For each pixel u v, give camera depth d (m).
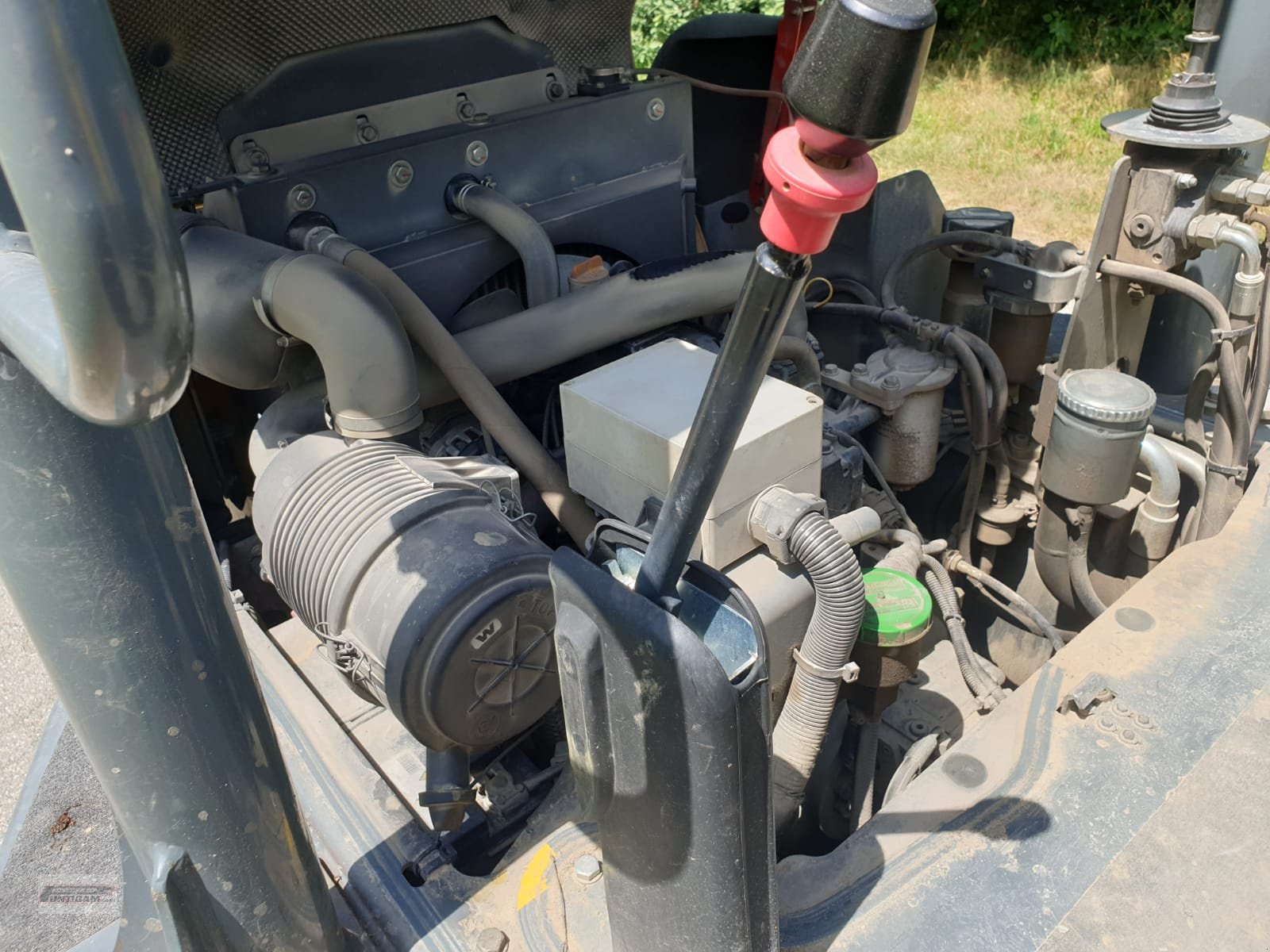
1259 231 2.61
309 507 1.50
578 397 1.62
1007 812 1.28
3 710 3.07
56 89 0.56
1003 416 2.18
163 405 0.66
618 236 2.20
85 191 0.57
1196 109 1.84
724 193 3.03
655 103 2.20
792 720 1.49
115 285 0.59
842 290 2.64
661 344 1.77
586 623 0.92
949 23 10.72
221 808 1.07
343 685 1.73
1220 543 1.72
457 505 1.47
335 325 1.53
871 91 0.59
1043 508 2.04
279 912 1.17
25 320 0.68
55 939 2.01
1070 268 2.14
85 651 0.95
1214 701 1.41
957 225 2.52
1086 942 1.13
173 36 1.67
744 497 1.48
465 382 1.70
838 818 1.78
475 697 1.38
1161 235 1.92
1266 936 1.13
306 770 1.53
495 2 2.02
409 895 1.32
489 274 2.02
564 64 2.23
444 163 1.92
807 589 1.50
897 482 2.25
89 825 2.21
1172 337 2.42
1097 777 1.31
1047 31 10.09
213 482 2.23
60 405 0.84
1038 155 7.74
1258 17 2.12
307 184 1.77
